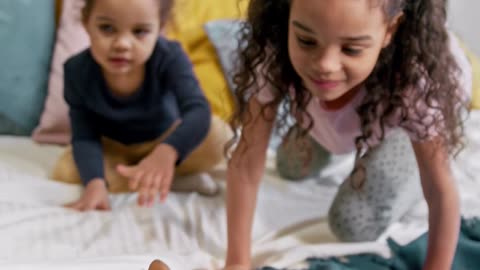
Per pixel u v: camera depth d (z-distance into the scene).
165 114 1.15
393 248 0.92
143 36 1.02
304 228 1.01
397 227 1.01
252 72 0.83
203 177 1.13
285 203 1.07
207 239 0.95
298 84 0.82
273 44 0.79
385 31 0.68
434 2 0.73
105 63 1.03
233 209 0.88
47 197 1.05
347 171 1.20
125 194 1.09
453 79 0.78
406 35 0.74
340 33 0.64
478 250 0.88
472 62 1.55
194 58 1.43
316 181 1.17
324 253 0.89
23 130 1.34
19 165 1.16
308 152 1.11
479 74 1.50
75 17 1.35
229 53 1.38
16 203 0.97
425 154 0.80
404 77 0.76
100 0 0.97
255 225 1.00
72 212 0.98
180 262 0.75
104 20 0.99
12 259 0.76
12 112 1.32
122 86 1.10
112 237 0.91
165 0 1.05
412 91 0.77
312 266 0.86
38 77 1.34
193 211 1.02
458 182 1.11
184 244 0.92
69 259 0.67
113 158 1.17
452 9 1.72
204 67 1.41
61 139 1.30
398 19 0.71
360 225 0.95
